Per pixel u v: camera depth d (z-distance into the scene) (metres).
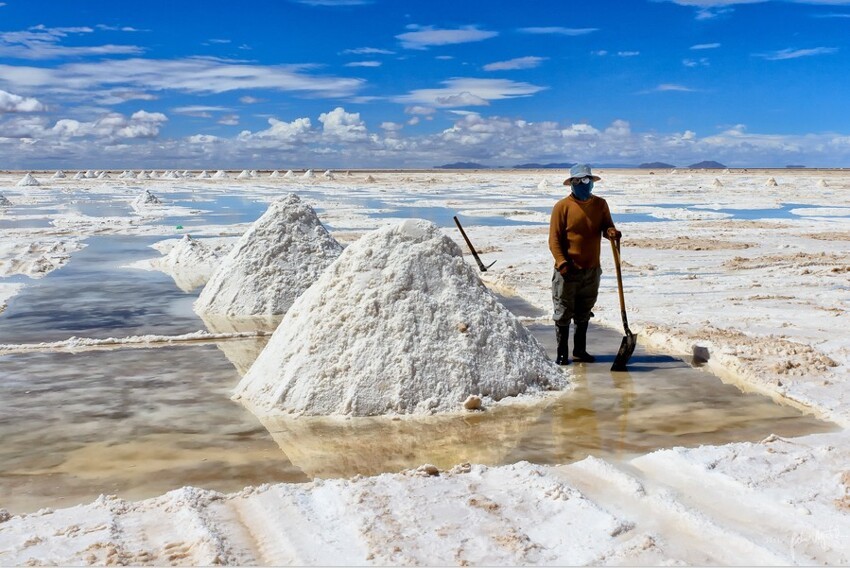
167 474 3.84
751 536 2.92
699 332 6.95
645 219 21.95
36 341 7.03
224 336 7.21
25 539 2.98
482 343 5.29
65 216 24.59
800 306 8.41
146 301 9.20
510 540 2.88
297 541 2.94
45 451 4.18
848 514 3.10
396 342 5.11
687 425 4.56
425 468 3.66
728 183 52.31
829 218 22.14
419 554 2.79
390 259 5.52
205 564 2.72
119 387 5.50
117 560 2.75
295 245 8.89
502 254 13.64
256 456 4.10
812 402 4.89
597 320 7.85
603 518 3.06
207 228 19.48
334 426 4.61
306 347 5.15
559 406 4.98
